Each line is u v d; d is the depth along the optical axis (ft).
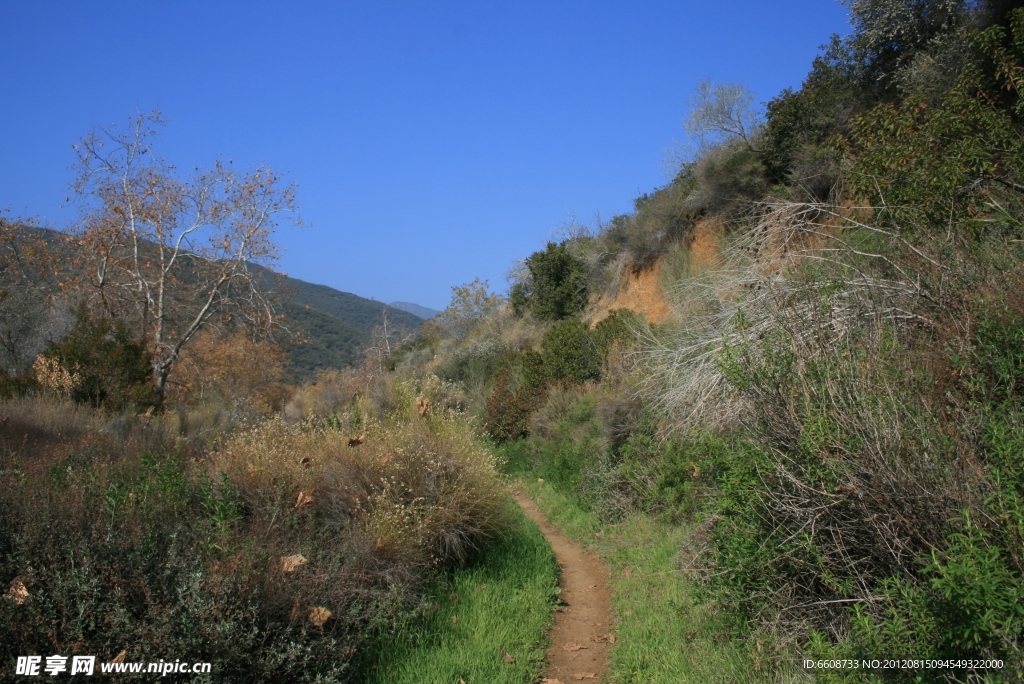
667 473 29.14
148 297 61.05
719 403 24.00
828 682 12.91
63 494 16.76
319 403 51.13
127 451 26.35
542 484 42.24
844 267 23.04
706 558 19.79
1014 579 11.05
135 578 14.83
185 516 18.54
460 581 22.82
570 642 20.70
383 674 16.78
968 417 14.47
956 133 27.78
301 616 16.28
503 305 94.99
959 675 11.24
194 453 28.25
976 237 24.08
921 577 13.42
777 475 15.67
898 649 11.74
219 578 15.10
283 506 21.15
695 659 16.99
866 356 16.67
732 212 55.83
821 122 49.62
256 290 64.03
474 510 25.17
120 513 16.67
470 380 70.13
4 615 13.07
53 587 13.85
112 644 13.74
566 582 26.22
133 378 42.47
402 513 21.85
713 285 29.86
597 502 34.14
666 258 62.49
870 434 14.17
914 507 13.19
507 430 52.49
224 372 61.41
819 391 15.65
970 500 12.34
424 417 28.68
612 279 73.77
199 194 62.54
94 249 61.62
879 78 47.37
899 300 20.97
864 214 32.32
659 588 22.49
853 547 14.60
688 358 27.99
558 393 47.96
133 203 61.93
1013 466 12.50
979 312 17.47
